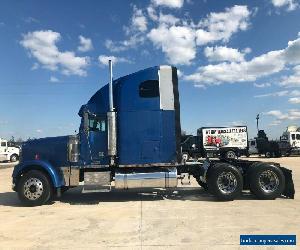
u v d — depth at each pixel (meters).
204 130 43.81
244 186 13.24
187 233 8.42
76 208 12.12
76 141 13.49
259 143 50.78
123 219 10.14
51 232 8.95
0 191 17.61
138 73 13.40
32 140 13.79
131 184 13.11
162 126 13.30
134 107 13.30
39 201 12.79
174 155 13.26
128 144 13.23
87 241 8.02
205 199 13.27
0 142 49.19
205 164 13.75
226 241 7.72
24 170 13.28
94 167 13.38
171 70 13.48
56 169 13.30
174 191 15.48
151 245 7.59
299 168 27.06
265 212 10.62
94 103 13.59
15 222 10.26
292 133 49.97
